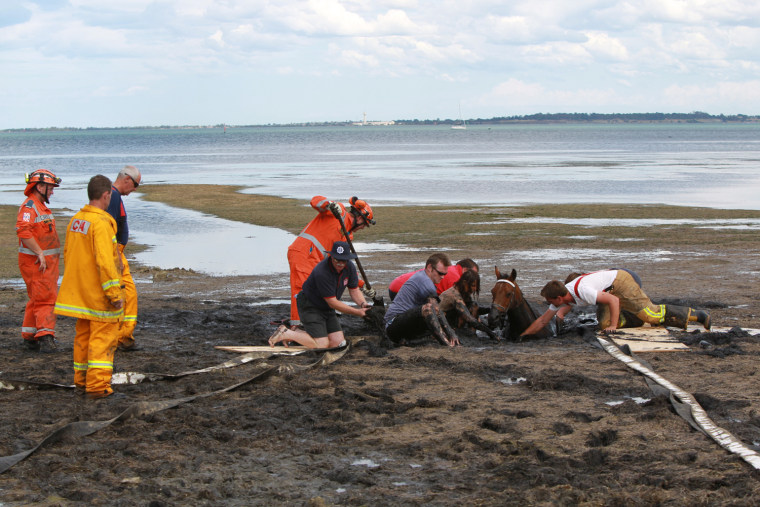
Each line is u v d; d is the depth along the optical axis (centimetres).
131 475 483
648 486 447
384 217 2480
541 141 13962
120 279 712
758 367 734
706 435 529
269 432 562
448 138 17250
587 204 2856
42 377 737
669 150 9019
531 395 650
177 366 780
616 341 855
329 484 470
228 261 1700
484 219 2408
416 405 620
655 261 1580
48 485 466
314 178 4578
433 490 455
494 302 880
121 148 13088
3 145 16638
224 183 4238
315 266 881
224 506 438
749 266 1499
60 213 2717
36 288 845
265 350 844
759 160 6331
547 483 454
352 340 884
